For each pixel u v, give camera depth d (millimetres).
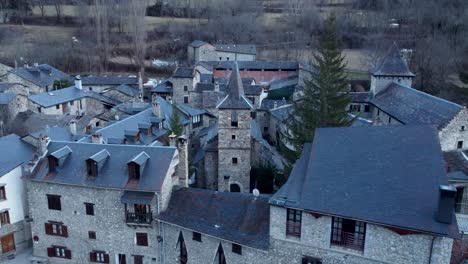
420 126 29750
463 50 95875
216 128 58875
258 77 98000
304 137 44562
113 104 83438
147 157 37688
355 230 28219
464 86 88125
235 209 34812
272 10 147000
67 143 40500
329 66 46594
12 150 42844
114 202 37125
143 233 37125
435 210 25391
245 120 48469
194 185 52125
